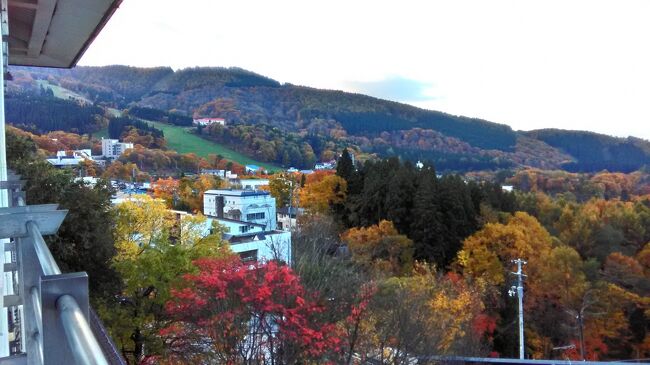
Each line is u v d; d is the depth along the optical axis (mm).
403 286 18109
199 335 10648
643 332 30141
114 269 11734
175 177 88125
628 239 43625
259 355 9570
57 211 2029
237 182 85938
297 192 59688
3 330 3527
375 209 41719
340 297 12625
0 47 5391
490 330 26562
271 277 9578
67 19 8398
